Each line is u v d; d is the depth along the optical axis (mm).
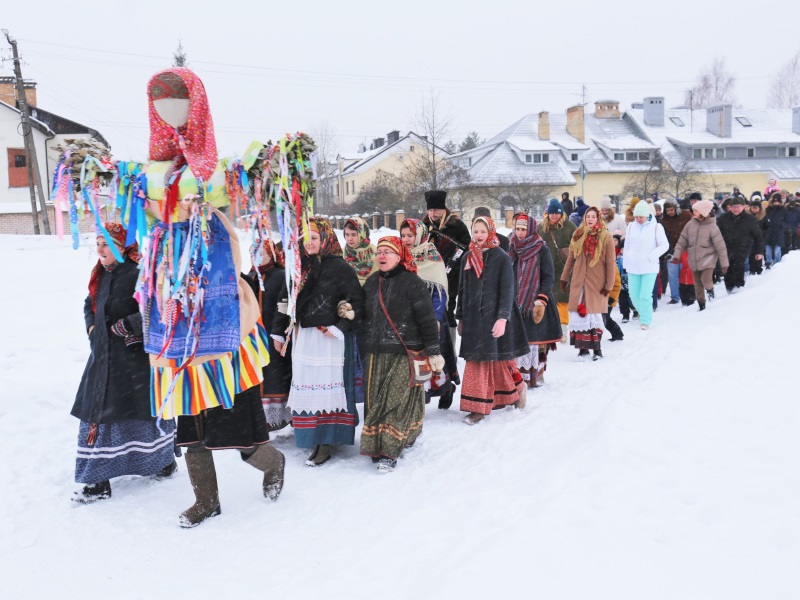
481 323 6273
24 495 4715
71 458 5340
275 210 4211
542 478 4184
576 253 8758
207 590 3564
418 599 3045
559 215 9938
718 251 11258
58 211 3879
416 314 5367
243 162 3977
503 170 51688
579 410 6230
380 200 47031
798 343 5805
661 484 3699
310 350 5465
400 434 5289
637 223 10344
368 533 4121
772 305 7371
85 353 7902
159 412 4176
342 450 5875
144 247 4047
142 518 4457
